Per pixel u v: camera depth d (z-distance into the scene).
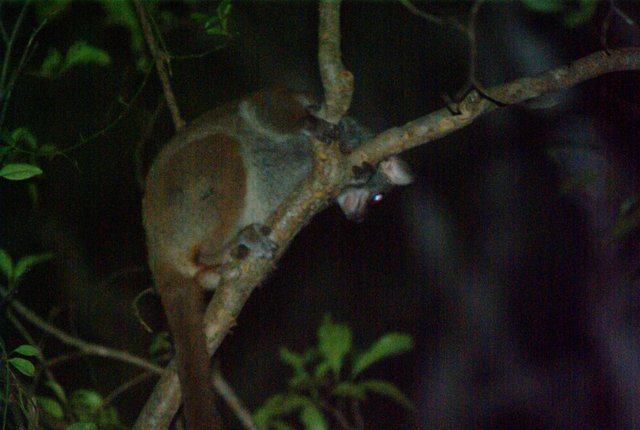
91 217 8.41
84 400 5.24
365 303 9.13
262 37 8.59
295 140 5.78
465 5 7.50
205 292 5.50
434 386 8.51
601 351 7.20
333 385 6.84
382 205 8.76
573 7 4.71
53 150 5.11
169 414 4.53
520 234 8.16
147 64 5.96
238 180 5.54
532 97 4.39
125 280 8.44
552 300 8.02
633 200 4.42
